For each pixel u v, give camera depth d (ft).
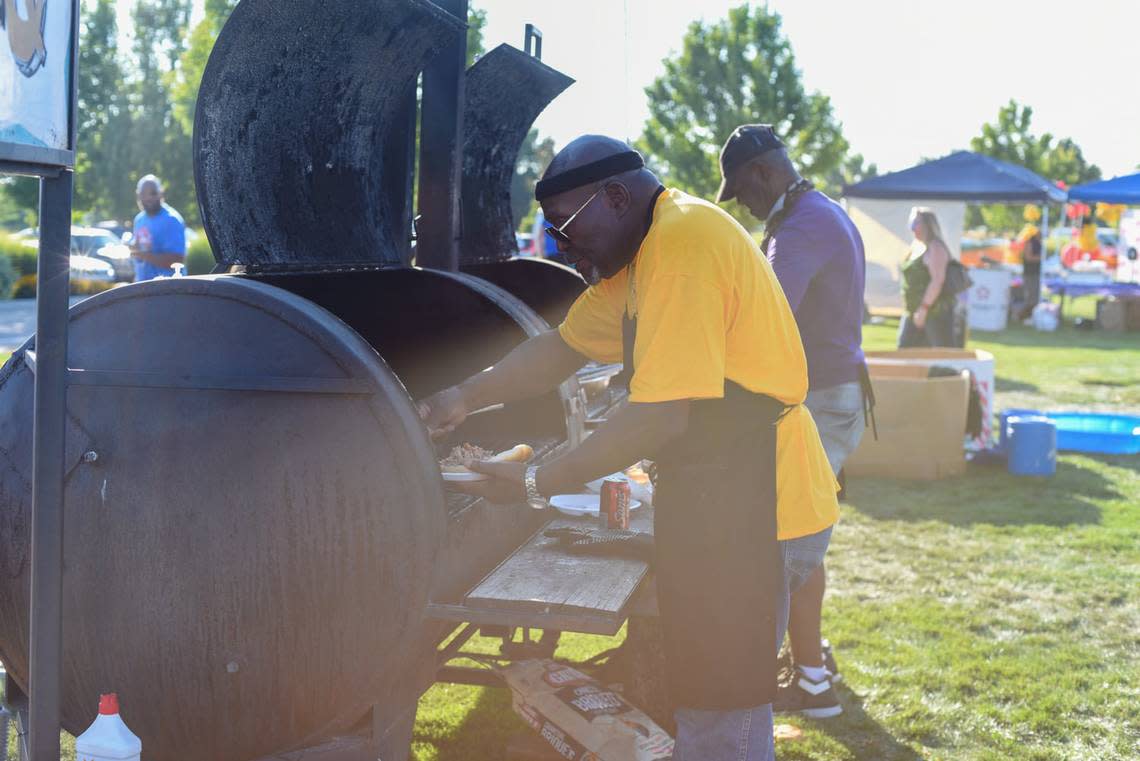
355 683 6.75
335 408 6.53
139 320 6.82
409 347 10.02
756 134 10.60
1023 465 21.88
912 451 21.65
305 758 6.91
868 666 12.21
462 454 8.76
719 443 6.51
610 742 7.95
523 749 9.25
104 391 6.86
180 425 6.75
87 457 6.89
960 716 11.01
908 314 28.58
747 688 6.64
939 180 51.88
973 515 18.84
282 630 6.77
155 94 112.78
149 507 6.82
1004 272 53.88
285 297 6.63
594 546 7.73
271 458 6.63
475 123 12.55
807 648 10.90
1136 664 12.37
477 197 13.23
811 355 10.68
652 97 89.66
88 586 7.02
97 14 112.68
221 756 7.13
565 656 12.35
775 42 87.30
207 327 6.69
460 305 9.58
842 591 14.79
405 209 10.61
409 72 9.21
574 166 6.55
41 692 6.77
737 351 6.51
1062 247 70.03
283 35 7.38
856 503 19.60
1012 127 118.52
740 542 6.53
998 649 12.75
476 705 11.21
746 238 6.60
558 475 6.54
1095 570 15.79
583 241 6.68
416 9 8.29
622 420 6.31
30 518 7.27
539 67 12.52
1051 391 33.24
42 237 6.41
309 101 8.27
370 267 9.21
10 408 7.34
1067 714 11.07
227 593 6.79
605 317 7.80
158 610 6.92
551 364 8.04
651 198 6.64
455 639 9.39
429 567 6.52
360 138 9.34
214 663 6.89
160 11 115.24
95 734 6.63
